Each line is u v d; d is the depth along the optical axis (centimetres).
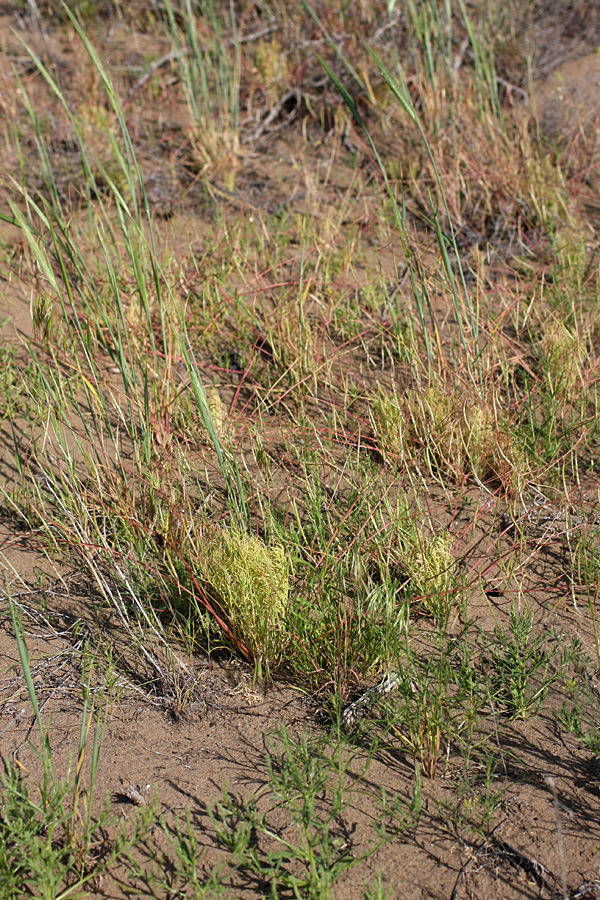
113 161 561
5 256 473
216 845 207
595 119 621
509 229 533
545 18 739
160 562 292
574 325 423
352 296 468
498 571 296
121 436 360
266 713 245
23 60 687
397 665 256
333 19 654
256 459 343
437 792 221
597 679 252
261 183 579
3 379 383
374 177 582
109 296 435
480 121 569
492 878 200
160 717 244
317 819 213
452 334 399
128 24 772
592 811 215
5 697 250
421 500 330
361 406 385
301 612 257
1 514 319
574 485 335
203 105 633
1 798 215
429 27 625
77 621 265
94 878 200
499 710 243
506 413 355
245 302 455
